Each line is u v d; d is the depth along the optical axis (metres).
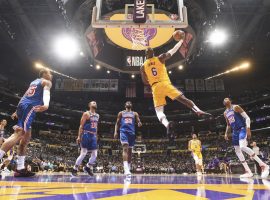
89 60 34.00
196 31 26.88
